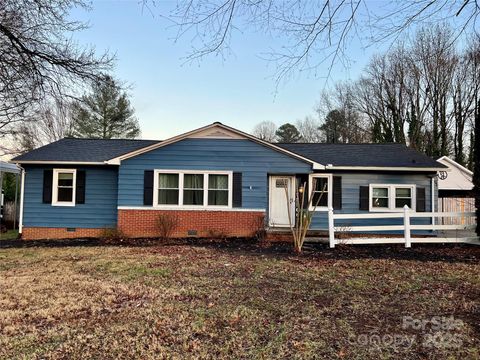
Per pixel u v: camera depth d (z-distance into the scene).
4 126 20.00
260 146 15.06
